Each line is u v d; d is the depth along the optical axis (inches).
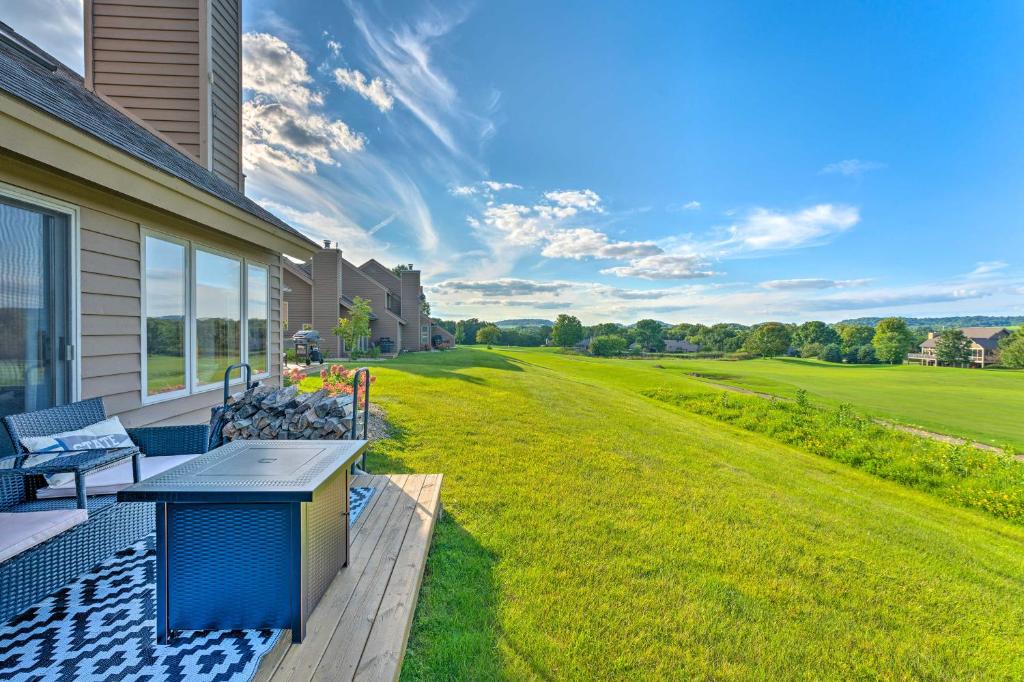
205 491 64.3
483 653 84.7
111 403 139.6
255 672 61.9
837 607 117.0
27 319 112.7
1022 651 106.1
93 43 229.3
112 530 95.0
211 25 240.7
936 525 203.6
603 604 105.7
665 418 421.4
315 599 76.5
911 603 123.6
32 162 108.3
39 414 99.7
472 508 156.0
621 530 148.8
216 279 198.2
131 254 147.1
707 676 86.1
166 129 235.3
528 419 323.6
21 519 73.2
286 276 900.6
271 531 68.6
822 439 379.6
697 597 113.0
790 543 152.7
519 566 119.5
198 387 183.9
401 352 1199.6
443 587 105.0
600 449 256.8
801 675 89.5
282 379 275.3
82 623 72.5
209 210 162.7
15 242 109.2
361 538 107.1
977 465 300.7
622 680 82.6
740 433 410.6
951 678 94.6
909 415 598.2
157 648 66.7
